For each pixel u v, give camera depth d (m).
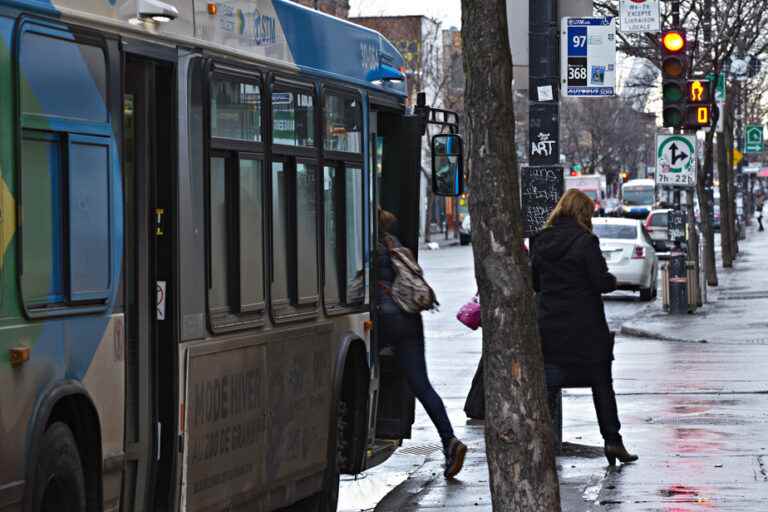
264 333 12.30
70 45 9.37
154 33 10.55
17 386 8.58
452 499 15.41
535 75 19.62
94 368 9.58
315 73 13.72
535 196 19.64
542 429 9.45
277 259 12.64
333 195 14.20
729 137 84.56
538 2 19.62
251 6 12.29
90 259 9.52
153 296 10.59
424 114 16.91
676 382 25.89
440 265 77.19
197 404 11.06
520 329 9.39
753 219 167.12
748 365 28.84
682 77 34.19
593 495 14.88
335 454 14.08
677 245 42.78
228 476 11.64
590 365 16.81
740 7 52.31
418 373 16.48
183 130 10.95
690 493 14.93
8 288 8.50
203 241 11.23
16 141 8.61
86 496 9.70
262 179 12.32
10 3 8.62
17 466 8.55
